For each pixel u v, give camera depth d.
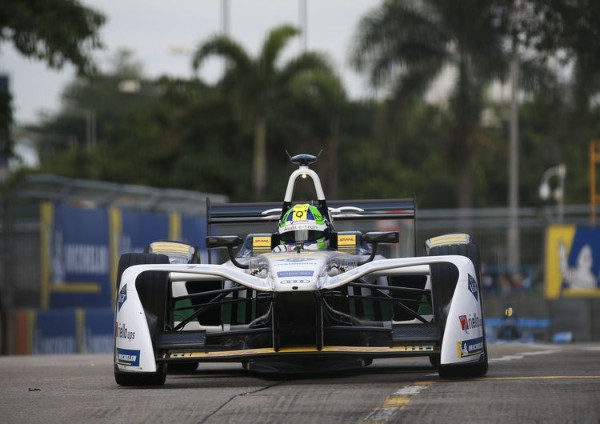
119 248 82.31
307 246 31.42
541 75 125.38
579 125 123.31
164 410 24.03
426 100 143.00
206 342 29.55
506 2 72.38
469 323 27.95
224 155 171.38
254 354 27.81
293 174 33.16
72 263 77.38
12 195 74.75
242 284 27.89
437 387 26.66
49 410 24.83
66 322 75.38
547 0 70.25
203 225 95.50
